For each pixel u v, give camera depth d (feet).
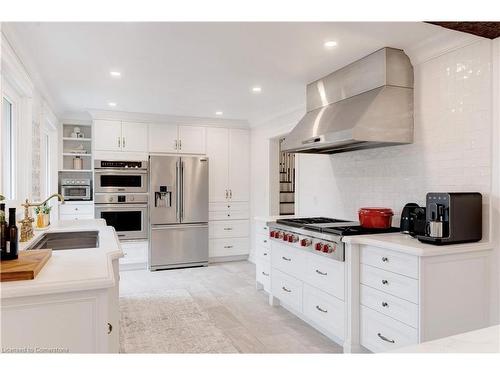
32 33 8.03
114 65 10.20
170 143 17.85
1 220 5.18
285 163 21.04
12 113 10.07
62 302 4.58
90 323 4.69
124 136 16.99
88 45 8.73
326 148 10.98
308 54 9.33
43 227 9.88
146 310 11.62
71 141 18.21
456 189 8.12
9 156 10.06
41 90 12.22
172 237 17.40
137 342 9.26
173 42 8.54
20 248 7.02
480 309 7.41
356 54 9.37
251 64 10.09
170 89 12.67
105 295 4.77
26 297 4.41
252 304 12.30
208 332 9.93
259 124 18.22
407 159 9.39
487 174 7.48
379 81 9.07
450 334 7.11
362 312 8.34
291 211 21.04
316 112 11.23
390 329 7.52
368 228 9.32
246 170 19.39
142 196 17.19
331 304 9.12
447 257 7.08
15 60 8.48
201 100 14.35
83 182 17.51
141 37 8.26
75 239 9.19
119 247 6.91
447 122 8.32
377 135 8.82
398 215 9.63
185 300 12.62
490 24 6.73
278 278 11.69
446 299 7.08
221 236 18.78
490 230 7.45
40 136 12.51
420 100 9.02
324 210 12.89
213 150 18.70
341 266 8.75
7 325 4.37
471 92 7.79
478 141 7.65
